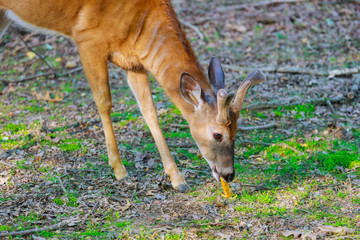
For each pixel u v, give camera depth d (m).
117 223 8.06
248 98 14.26
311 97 14.17
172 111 13.45
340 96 13.97
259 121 12.91
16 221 8.03
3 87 15.34
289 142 11.50
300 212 8.48
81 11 9.16
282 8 20.83
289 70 15.80
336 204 8.76
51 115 13.25
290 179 9.81
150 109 9.88
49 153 10.78
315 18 19.89
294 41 18.38
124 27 9.08
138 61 9.49
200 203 8.84
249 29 19.25
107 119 9.64
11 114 13.20
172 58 8.95
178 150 11.13
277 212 8.47
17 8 9.86
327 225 7.96
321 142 11.57
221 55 17.33
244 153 11.05
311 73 15.63
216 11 20.77
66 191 9.10
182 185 9.40
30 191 9.09
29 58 17.20
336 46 17.88
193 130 8.76
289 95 14.41
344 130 12.22
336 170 10.18
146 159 10.74
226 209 8.62
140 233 7.75
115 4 8.98
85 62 9.51
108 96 9.60
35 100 14.41
